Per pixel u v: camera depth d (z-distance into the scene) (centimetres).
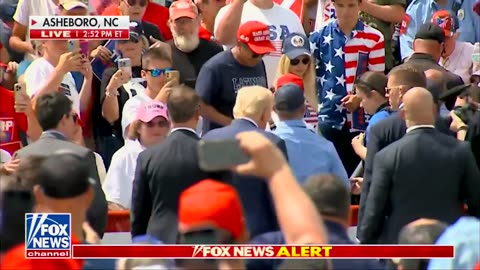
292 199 967
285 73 2767
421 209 2089
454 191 2103
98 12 3050
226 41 2886
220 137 2119
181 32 2811
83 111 2766
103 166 2508
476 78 2962
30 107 2545
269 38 2631
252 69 2644
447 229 1530
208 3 3070
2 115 2608
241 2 2862
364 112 2828
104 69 2827
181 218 1150
